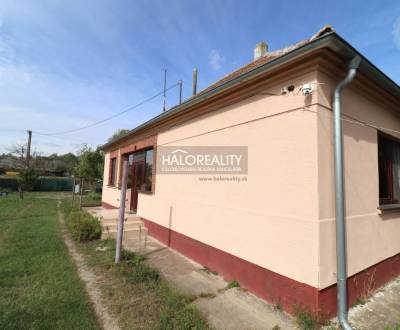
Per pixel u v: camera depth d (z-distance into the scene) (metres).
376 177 3.69
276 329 2.47
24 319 2.49
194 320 2.57
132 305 2.89
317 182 2.65
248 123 3.69
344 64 2.86
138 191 7.93
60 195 20.92
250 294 3.33
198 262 4.62
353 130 3.29
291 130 3.00
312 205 2.67
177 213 5.51
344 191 3.01
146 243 6.00
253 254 3.41
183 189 5.36
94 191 21.81
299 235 2.78
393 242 4.00
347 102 3.23
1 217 8.86
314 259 2.59
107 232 6.25
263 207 3.31
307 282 2.64
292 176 2.94
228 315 2.75
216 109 4.45
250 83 3.55
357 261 3.14
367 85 3.42
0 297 2.95
